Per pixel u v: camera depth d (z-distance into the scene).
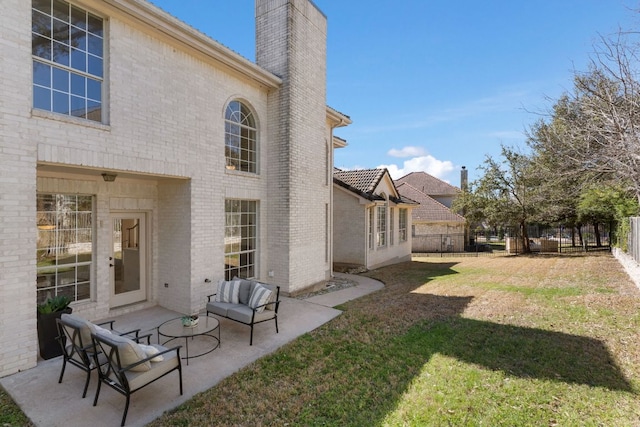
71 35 5.64
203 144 7.84
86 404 3.96
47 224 6.33
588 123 8.35
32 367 4.82
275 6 9.74
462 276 13.48
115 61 6.07
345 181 16.67
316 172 10.91
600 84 7.92
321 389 4.40
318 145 11.02
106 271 7.15
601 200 17.50
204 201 7.87
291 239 9.63
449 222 27.84
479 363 5.15
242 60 8.29
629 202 15.67
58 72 5.48
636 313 7.35
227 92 8.53
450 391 4.34
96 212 6.99
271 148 9.83
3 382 4.41
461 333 6.44
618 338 5.99
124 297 7.70
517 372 4.85
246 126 9.35
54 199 6.43
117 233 7.61
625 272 12.84
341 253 15.41
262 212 9.78
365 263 14.91
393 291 10.53
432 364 5.14
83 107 5.77
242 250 9.34
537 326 6.79
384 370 4.94
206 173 7.93
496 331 6.54
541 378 4.67
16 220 4.68
